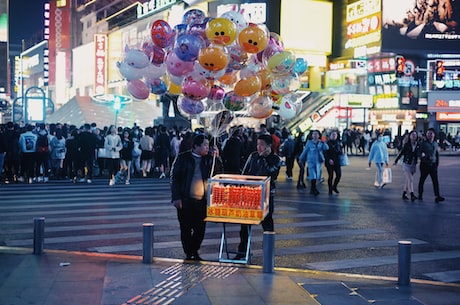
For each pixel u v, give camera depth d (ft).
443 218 39.27
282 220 37.73
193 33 25.94
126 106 215.31
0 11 205.77
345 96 177.27
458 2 182.60
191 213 24.75
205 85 27.12
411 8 182.29
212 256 27.07
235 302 18.72
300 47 202.28
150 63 27.35
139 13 261.24
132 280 21.30
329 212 41.52
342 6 206.39
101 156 60.44
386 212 41.88
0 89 209.15
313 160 52.47
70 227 34.14
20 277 21.56
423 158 48.26
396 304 18.81
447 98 175.32
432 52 183.42
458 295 20.11
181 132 72.28
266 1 197.88
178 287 20.42
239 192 23.90
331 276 22.66
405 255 21.35
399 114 185.88
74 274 22.08
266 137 25.76
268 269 22.76
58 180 62.49
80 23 362.94
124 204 44.06
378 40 185.47
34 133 61.67
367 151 148.97
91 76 318.65
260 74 27.91
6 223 35.17
